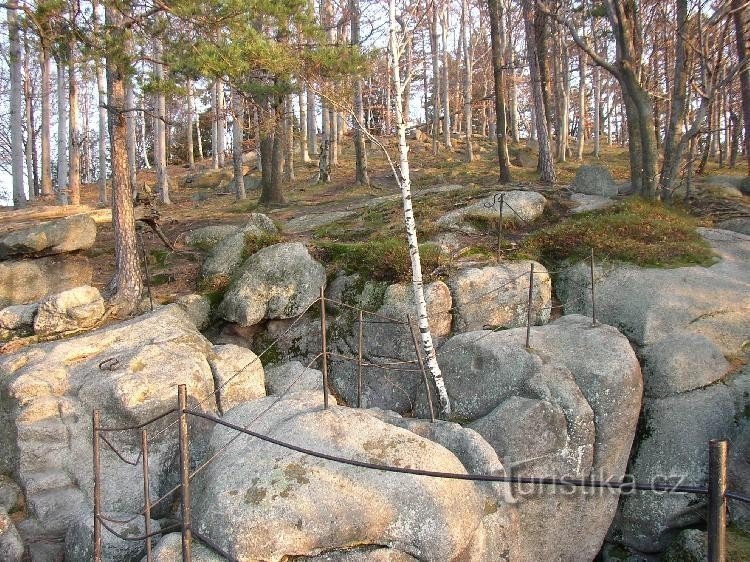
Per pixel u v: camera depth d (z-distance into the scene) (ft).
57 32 35.94
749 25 57.57
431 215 47.39
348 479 19.43
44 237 39.93
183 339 31.14
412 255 29.19
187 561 16.88
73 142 66.23
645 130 50.47
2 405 27.84
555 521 25.93
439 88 113.29
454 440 24.02
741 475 26.50
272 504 18.39
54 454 26.32
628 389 27.76
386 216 50.24
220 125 110.73
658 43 87.61
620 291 35.83
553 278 39.34
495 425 26.30
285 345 37.91
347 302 37.60
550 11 56.44
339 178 88.12
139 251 46.98
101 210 56.39
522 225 46.09
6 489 25.88
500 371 28.94
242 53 34.65
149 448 26.71
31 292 39.81
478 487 22.34
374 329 35.27
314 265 38.96
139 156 150.71
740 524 25.58
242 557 17.63
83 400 27.32
